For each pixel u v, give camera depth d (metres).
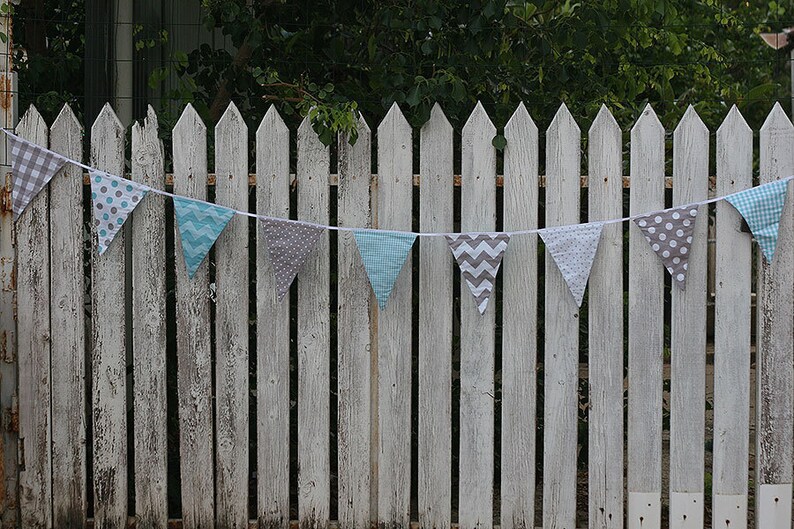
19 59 6.76
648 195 4.85
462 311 4.91
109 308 4.96
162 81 6.97
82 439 4.99
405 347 4.93
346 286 4.92
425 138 4.89
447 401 4.95
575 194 4.86
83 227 5.00
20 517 5.01
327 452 4.99
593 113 5.71
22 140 4.91
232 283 4.93
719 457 4.89
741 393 4.88
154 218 4.92
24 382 4.97
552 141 4.86
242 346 4.95
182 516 5.05
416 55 5.87
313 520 5.01
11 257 4.95
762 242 4.77
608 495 4.93
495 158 4.88
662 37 6.34
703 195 4.84
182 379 4.98
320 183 4.89
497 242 4.79
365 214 4.89
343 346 4.94
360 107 5.78
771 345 4.85
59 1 7.38
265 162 4.91
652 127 4.84
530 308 4.90
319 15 6.07
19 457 4.98
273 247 4.83
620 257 4.86
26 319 4.96
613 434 4.91
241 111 6.33
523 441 4.93
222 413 4.97
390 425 4.95
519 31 5.93
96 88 6.84
